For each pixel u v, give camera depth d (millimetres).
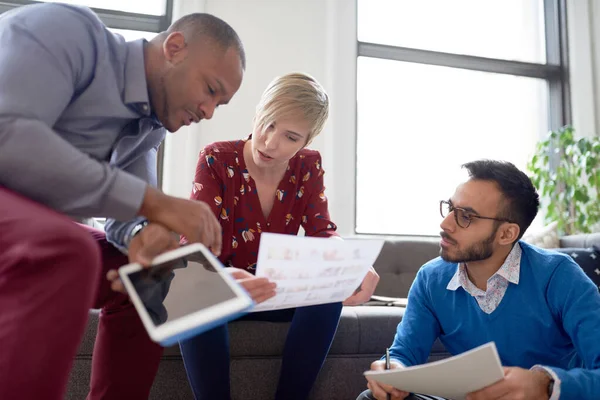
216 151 1669
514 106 3996
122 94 1047
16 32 867
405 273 2969
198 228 897
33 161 787
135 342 1185
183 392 1665
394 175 3668
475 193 1253
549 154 3961
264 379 1747
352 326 1882
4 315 680
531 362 1244
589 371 1037
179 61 1047
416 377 946
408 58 3746
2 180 804
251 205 1661
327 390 1828
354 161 3396
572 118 3980
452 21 3945
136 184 863
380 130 3680
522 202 1243
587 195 3510
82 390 1608
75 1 3197
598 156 3490
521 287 1253
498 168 1271
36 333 682
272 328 1765
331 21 3438
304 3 3418
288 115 1510
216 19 1083
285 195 1706
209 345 1329
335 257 962
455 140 3824
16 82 819
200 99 1068
